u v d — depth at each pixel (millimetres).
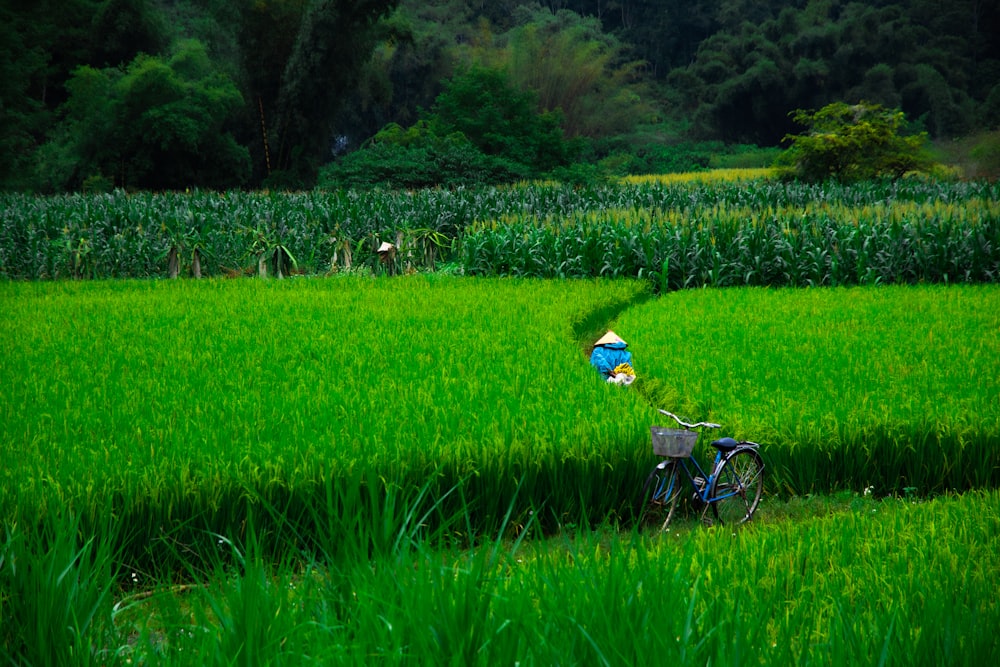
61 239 34344
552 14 164625
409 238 34875
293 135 76312
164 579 8758
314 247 35219
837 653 5293
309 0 76562
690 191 49094
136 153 71625
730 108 135875
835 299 24734
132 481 8867
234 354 16062
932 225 30156
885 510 9734
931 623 5703
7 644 5758
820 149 58438
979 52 139625
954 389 13516
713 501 10344
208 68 77750
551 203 44375
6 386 12836
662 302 24422
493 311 21625
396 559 6090
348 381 13727
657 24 160375
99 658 5660
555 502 10406
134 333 18375
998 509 8852
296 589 6055
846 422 11797
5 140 65000
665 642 5172
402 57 128250
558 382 13430
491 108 75062
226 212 39781
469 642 5148
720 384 13961
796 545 8031
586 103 126688
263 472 9258
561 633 5281
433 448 10047
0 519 7973
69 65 89000
